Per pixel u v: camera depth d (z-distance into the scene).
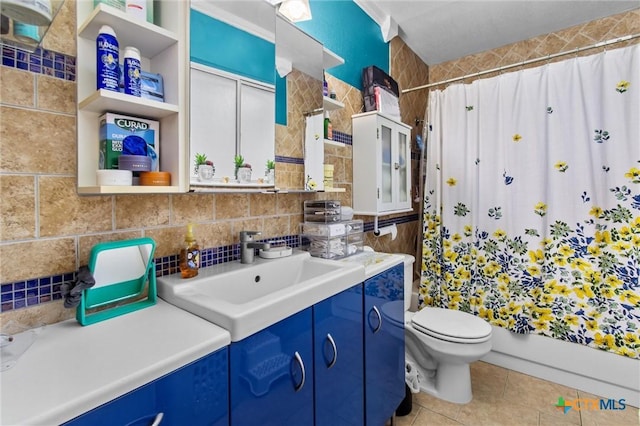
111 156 0.92
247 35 1.25
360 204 2.00
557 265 1.93
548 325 1.96
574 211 1.87
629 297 1.73
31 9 0.68
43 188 0.85
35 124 0.83
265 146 1.33
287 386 0.92
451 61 2.94
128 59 0.89
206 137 1.08
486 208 2.16
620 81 1.74
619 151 1.74
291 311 0.92
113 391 0.56
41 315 0.85
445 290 2.33
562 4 2.12
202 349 0.70
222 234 1.29
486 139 2.15
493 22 2.33
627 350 1.74
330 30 1.84
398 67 2.52
